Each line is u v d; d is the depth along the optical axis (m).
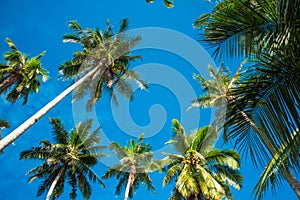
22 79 20.56
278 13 3.28
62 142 23.52
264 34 3.70
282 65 3.43
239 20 3.92
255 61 3.78
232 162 18.05
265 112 3.51
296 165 3.16
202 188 16.03
